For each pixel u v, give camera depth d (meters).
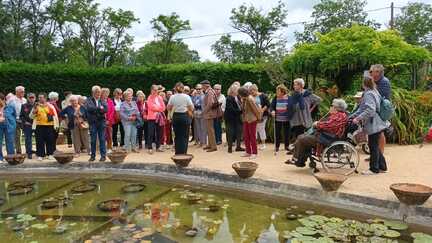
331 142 6.18
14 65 17.72
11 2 34.56
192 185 6.62
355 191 5.19
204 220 4.78
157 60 38.03
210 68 18.17
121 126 10.03
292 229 4.40
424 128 9.55
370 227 4.32
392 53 10.68
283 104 8.39
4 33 33.22
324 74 12.16
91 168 7.83
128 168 7.65
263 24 38.34
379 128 6.00
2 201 5.85
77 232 4.44
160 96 9.34
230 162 7.56
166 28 36.78
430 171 6.29
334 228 4.30
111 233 4.38
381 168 6.34
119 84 18.84
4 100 9.23
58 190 6.46
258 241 4.08
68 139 10.34
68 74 18.39
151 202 5.61
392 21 31.84
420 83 12.88
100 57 37.69
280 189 5.75
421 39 38.78
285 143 8.80
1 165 7.90
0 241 4.22
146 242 4.10
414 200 4.49
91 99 8.03
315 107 8.45
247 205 5.37
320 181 5.32
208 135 8.98
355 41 11.41
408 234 4.14
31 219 4.93
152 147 9.34
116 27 37.31
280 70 14.20
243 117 8.02
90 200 5.79
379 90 6.27
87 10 36.44
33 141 11.54
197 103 9.58
